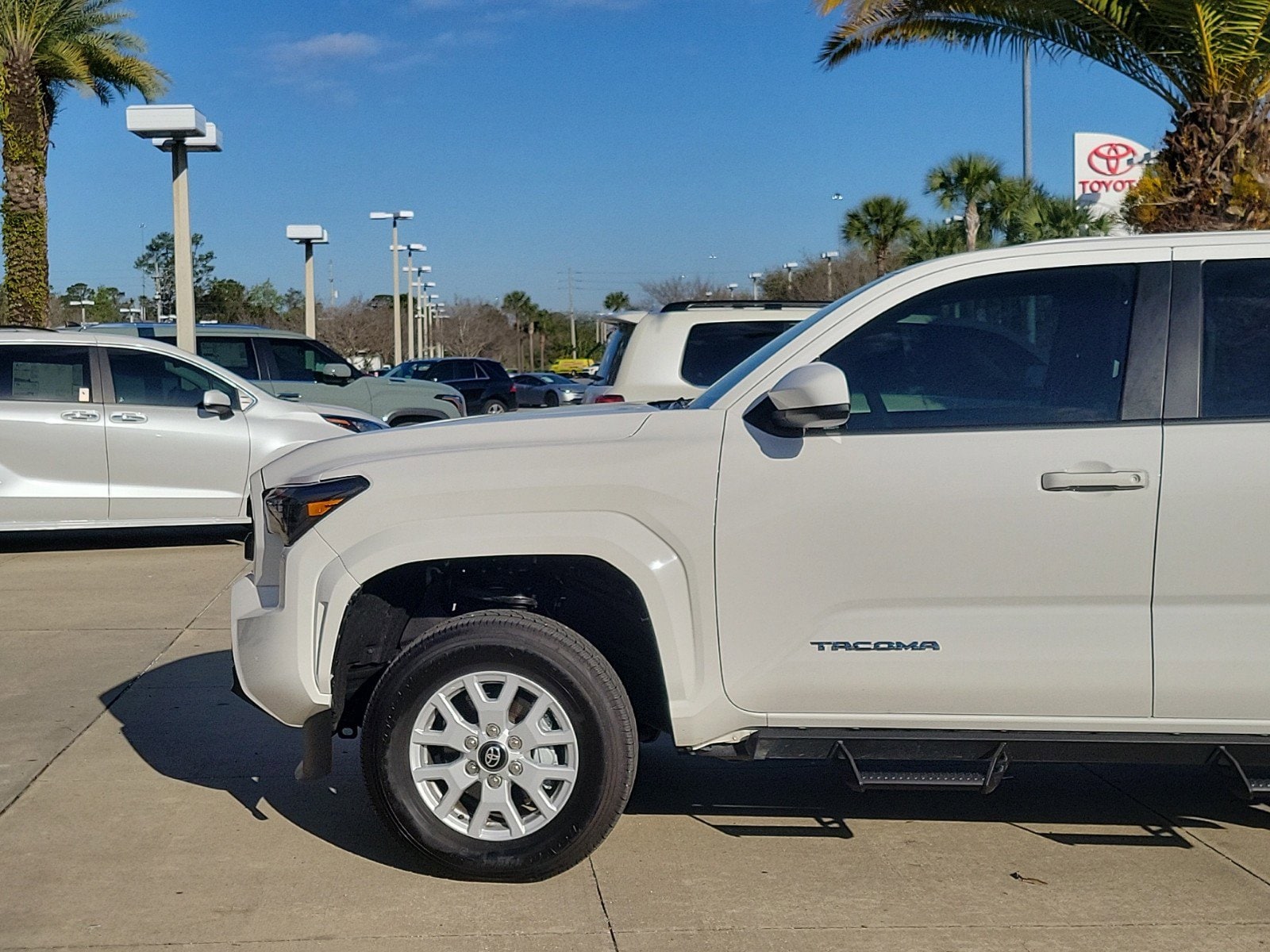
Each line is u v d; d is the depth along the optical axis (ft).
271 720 20.18
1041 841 15.01
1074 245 13.97
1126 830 15.37
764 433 13.51
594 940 12.37
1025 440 13.20
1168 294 13.55
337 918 12.91
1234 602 13.02
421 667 13.41
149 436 35.22
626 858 14.49
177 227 53.16
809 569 13.33
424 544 13.52
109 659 23.90
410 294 175.52
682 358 33.71
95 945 12.29
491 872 13.46
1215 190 37.93
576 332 379.14
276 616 13.98
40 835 15.25
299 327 201.46
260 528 15.12
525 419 14.56
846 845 14.90
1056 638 13.12
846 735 13.53
